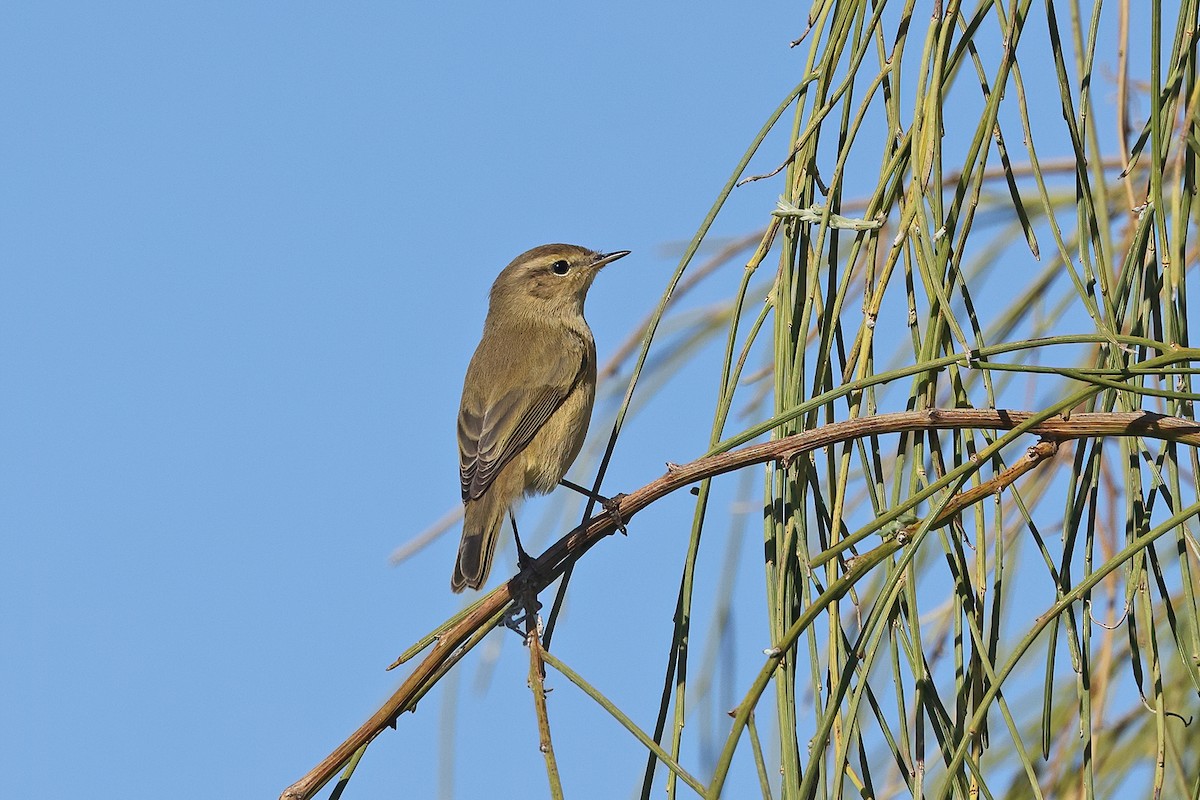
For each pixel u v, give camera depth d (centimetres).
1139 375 501
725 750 407
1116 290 527
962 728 454
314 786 520
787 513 487
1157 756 446
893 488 494
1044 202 500
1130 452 504
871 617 433
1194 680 463
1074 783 628
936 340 498
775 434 505
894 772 659
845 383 502
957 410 499
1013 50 513
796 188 526
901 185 520
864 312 515
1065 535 498
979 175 507
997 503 484
